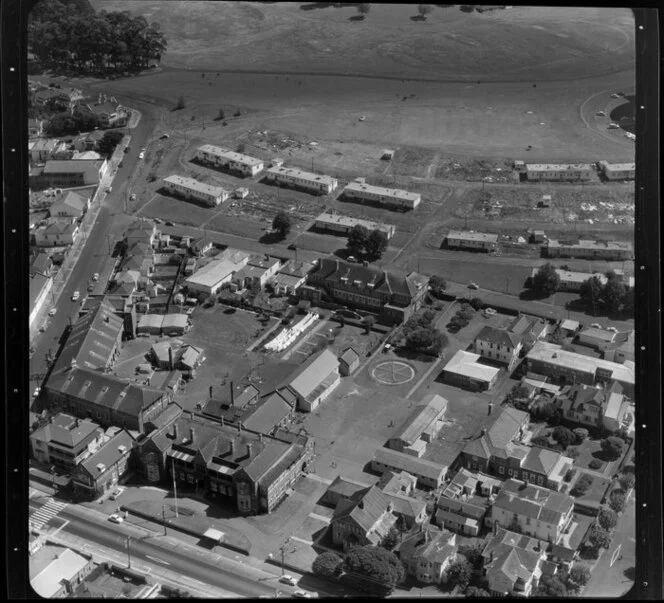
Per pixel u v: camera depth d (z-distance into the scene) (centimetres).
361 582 10912
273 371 15975
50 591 10394
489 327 16338
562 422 14288
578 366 15425
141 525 12038
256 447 12925
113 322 16538
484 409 14900
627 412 14188
